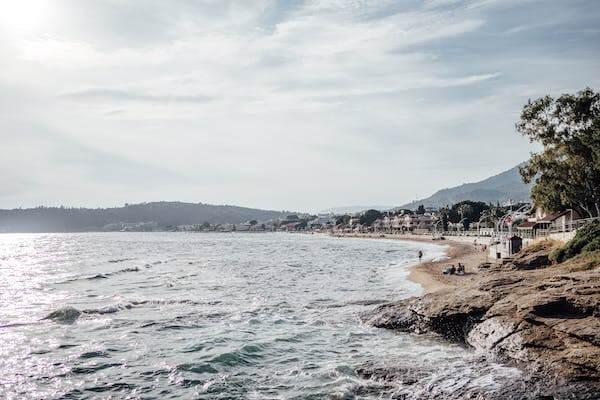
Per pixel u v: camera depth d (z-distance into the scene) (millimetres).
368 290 45969
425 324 27781
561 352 18750
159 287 49781
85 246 168375
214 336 27531
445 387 18016
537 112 57500
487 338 22547
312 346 25438
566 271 29359
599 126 54219
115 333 28594
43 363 22844
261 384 19922
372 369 20875
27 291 47125
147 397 18828
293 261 88312
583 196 59562
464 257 85312
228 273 64688
